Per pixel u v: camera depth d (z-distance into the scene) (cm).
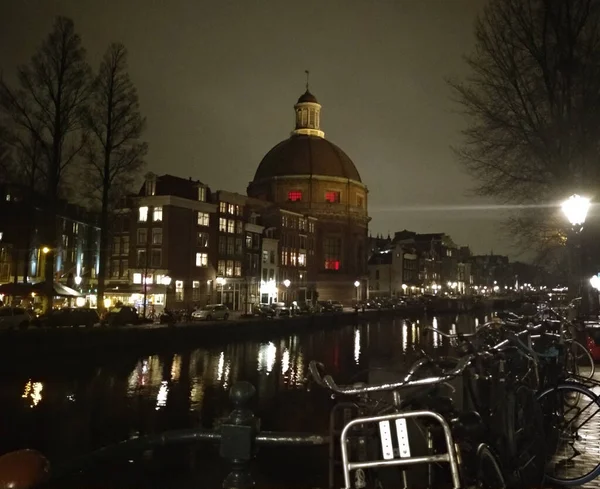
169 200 5488
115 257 5669
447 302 10050
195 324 3959
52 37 3562
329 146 10812
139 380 2358
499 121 1530
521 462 503
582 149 1449
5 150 3466
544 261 1970
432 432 411
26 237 4759
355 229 10275
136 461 1047
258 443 371
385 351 3522
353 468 307
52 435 1430
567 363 858
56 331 2664
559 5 1418
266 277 7444
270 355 3428
